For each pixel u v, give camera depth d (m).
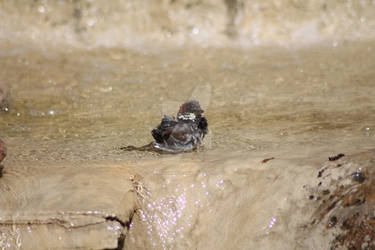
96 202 6.43
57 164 7.93
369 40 24.33
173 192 7.02
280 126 10.46
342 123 10.41
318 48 23.28
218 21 26.72
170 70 19.16
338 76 16.78
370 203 5.58
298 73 17.69
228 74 18.09
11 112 12.93
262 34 25.94
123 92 15.55
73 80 17.44
